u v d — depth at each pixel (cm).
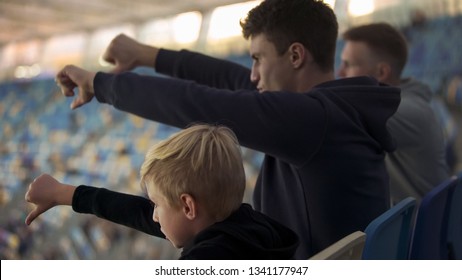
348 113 89
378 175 93
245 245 65
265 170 101
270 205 99
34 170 816
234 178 70
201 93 85
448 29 429
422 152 130
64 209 641
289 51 97
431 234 104
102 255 570
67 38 905
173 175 68
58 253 608
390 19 478
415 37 451
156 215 74
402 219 87
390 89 94
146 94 87
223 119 83
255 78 103
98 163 760
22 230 671
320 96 87
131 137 762
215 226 67
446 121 395
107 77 92
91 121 845
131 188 676
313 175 87
